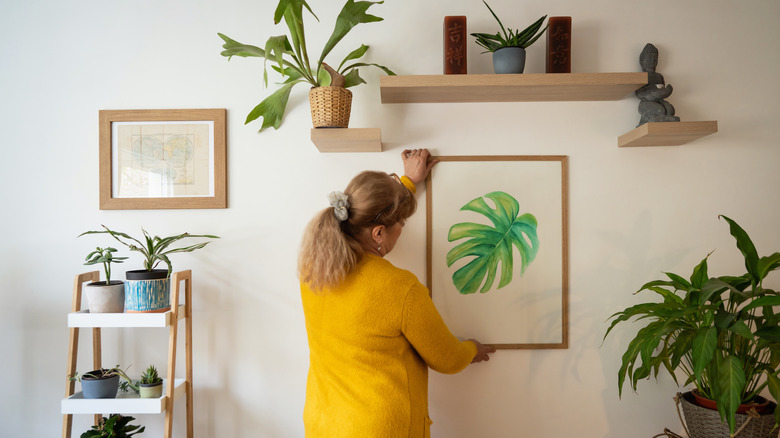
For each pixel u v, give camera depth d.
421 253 1.74
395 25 1.75
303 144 1.75
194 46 1.75
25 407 1.74
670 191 1.75
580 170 1.75
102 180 1.73
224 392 1.74
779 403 1.26
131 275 1.51
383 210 1.23
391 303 1.17
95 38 1.75
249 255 1.75
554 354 1.74
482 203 1.74
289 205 1.75
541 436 1.74
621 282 1.74
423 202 1.75
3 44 1.75
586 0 1.75
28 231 1.75
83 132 1.75
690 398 1.51
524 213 1.74
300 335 1.74
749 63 1.75
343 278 1.17
